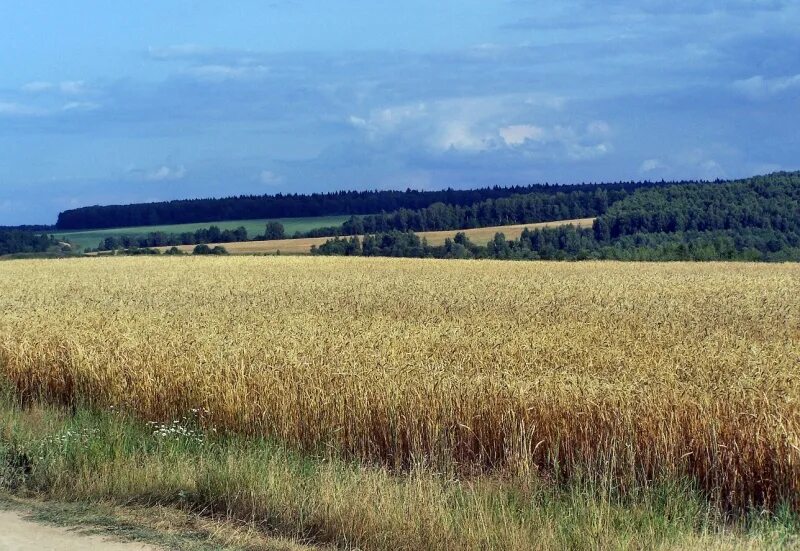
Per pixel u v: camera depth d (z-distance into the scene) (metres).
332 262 62.59
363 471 9.70
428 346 14.90
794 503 9.10
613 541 7.25
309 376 12.46
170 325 18.14
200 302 26.84
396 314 22.94
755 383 11.14
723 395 10.49
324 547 7.53
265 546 7.50
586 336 16.52
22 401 15.11
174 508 8.55
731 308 25.27
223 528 7.93
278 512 8.05
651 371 12.30
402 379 11.91
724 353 14.08
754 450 9.54
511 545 7.15
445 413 11.27
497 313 23.55
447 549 7.19
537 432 10.84
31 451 9.98
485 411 11.21
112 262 62.94
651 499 8.95
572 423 10.69
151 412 13.73
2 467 9.67
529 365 12.68
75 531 7.89
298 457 10.75
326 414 11.86
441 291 31.83
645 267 55.84
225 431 12.30
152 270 51.12
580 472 9.62
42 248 105.50
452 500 8.38
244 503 8.31
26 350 16.00
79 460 9.52
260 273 47.06
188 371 13.72
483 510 7.82
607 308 25.34
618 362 13.13
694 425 10.04
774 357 13.83
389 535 7.42
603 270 51.06
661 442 9.99
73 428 11.38
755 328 20.59
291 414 12.09
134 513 8.41
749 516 9.01
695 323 20.77
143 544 7.53
